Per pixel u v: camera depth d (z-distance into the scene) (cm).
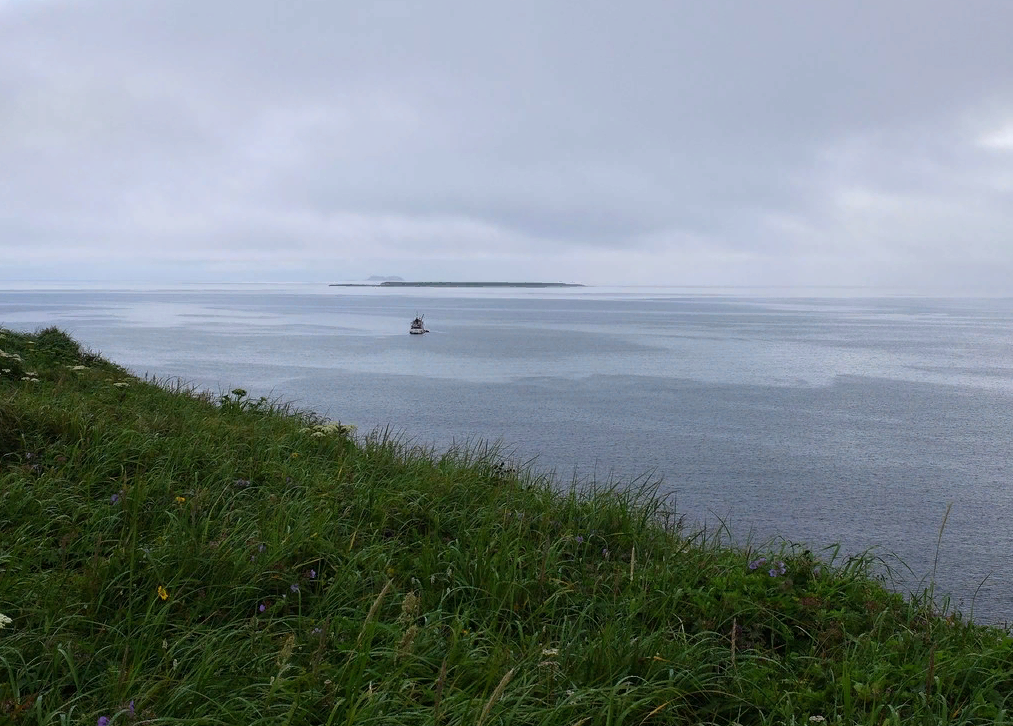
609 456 2567
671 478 2264
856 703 517
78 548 629
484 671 502
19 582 538
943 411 3906
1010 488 2236
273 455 962
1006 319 17425
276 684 432
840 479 2314
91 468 801
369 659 498
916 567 1512
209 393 1633
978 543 1692
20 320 11756
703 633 594
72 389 1353
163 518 696
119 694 432
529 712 462
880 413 3806
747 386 4888
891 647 600
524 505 897
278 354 6619
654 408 3791
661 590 660
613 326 12862
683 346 8456
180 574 574
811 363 6650
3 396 990
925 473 2436
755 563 738
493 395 4181
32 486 728
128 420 1010
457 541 722
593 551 814
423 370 5559
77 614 512
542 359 6644
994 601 1323
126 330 9544
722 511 1903
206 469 855
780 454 2686
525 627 599
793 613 654
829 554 1558
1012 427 3403
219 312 16375
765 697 518
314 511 757
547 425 3195
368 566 655
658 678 530
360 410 3541
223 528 665
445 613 599
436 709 426
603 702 485
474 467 1091
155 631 505
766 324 14012
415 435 2873
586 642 571
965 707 514
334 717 443
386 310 19138
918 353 7912
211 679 461
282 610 586
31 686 442
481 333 10562
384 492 846
